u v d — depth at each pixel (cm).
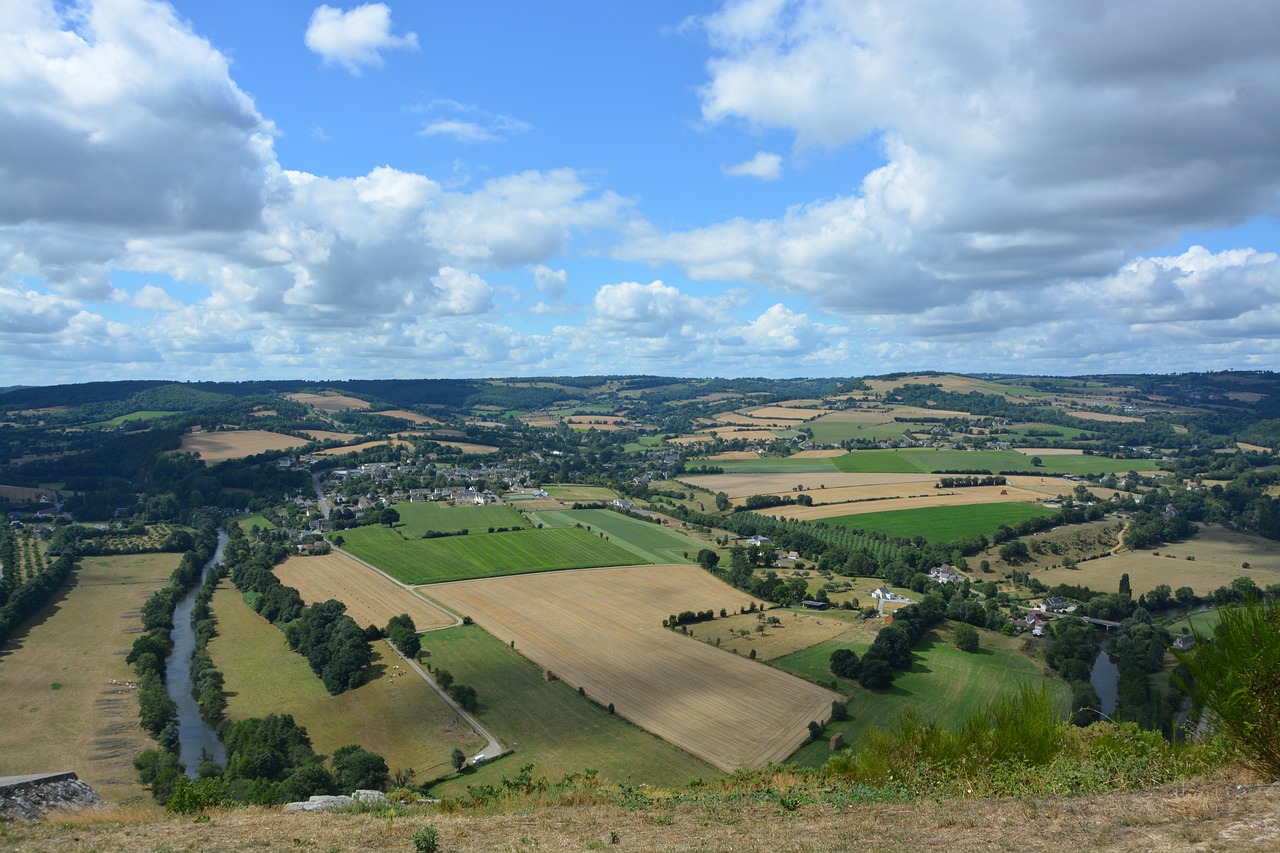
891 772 2295
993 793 1969
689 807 2147
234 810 2469
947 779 2148
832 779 2488
